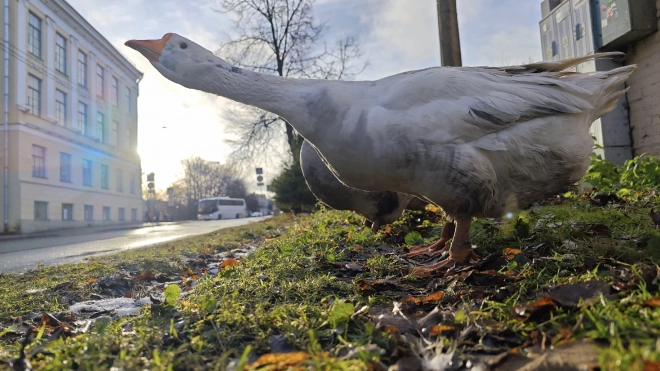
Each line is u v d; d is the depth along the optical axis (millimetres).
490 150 3244
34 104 24891
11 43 22938
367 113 3230
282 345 2057
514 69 3539
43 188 25234
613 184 6445
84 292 4305
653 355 1347
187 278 4824
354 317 2293
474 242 4148
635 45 7621
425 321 2191
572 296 2119
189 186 87750
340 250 4516
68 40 28125
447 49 7391
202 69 3650
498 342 1906
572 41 8492
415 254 4223
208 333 2209
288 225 11531
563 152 3395
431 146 3156
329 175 5199
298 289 3002
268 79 3543
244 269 3875
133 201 38688
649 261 2842
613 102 3719
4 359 2082
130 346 2100
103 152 33062
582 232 3883
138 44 3818
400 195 5230
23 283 5230
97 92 32406
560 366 1577
